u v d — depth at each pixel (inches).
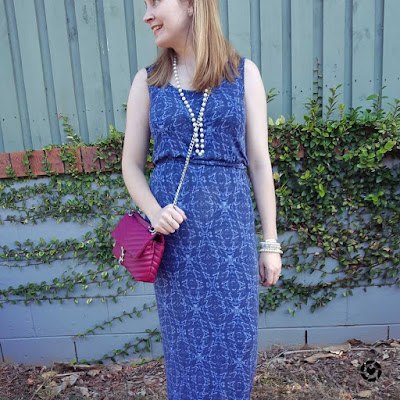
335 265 101.9
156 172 55.6
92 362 107.1
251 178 59.4
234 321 53.9
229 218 53.2
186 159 52.8
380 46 94.9
